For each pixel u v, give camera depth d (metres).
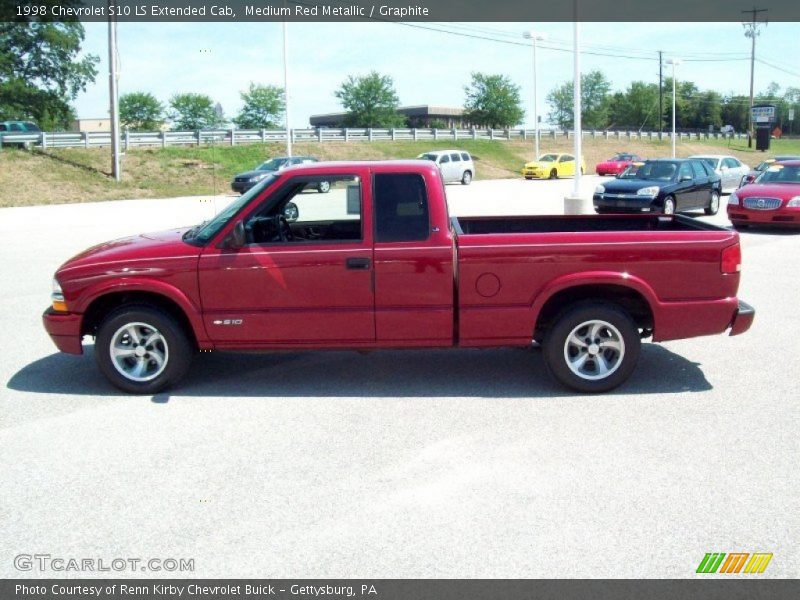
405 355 7.45
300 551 3.76
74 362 7.25
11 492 4.43
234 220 6.00
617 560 3.64
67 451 5.02
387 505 4.22
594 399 6.02
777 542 3.79
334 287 5.96
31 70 58.00
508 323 6.00
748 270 12.17
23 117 58.47
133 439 5.23
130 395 6.20
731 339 7.97
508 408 5.80
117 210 26.81
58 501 4.31
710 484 4.43
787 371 6.77
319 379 6.62
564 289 6.08
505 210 24.03
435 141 59.16
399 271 5.94
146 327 6.12
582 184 41.78
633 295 6.26
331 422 5.53
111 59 34.66
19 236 17.69
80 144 39.62
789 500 4.23
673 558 3.65
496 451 4.95
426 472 4.64
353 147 51.78
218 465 4.77
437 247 5.93
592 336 6.10
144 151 40.72
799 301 9.82
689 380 6.52
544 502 4.23
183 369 6.20
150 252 6.07
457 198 30.11
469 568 3.59
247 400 6.05
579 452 4.92
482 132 64.88
